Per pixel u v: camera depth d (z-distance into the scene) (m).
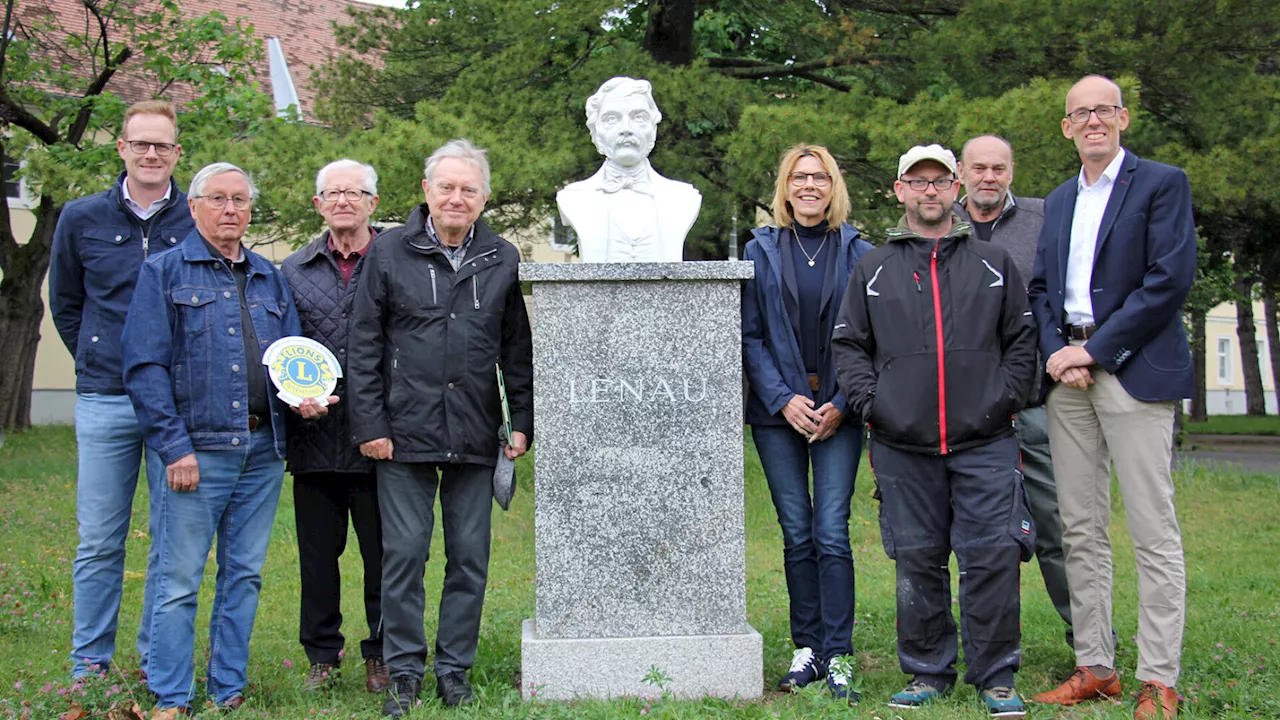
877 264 3.98
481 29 10.93
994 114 8.35
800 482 4.32
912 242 3.96
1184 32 9.60
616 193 4.34
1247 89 10.20
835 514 4.20
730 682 4.05
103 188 9.23
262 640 5.11
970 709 3.73
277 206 7.99
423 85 11.59
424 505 4.05
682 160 10.43
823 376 4.26
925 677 3.93
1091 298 3.97
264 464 4.03
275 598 6.14
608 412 4.08
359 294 4.05
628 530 4.08
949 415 3.79
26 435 15.33
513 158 8.85
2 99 13.67
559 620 4.06
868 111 9.46
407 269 4.02
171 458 3.75
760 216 12.48
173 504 3.83
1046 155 8.33
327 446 4.26
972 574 3.79
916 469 3.90
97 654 4.09
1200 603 5.75
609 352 4.09
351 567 7.14
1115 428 3.90
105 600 4.09
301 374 3.95
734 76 12.01
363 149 8.23
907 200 4.00
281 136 8.67
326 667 4.39
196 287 3.89
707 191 10.45
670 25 11.56
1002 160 4.54
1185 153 9.78
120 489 4.08
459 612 4.03
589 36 10.91
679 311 4.10
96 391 4.02
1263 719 3.70
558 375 4.08
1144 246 3.89
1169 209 3.84
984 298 3.86
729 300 4.12
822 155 4.35
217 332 3.89
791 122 8.84
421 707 3.78
